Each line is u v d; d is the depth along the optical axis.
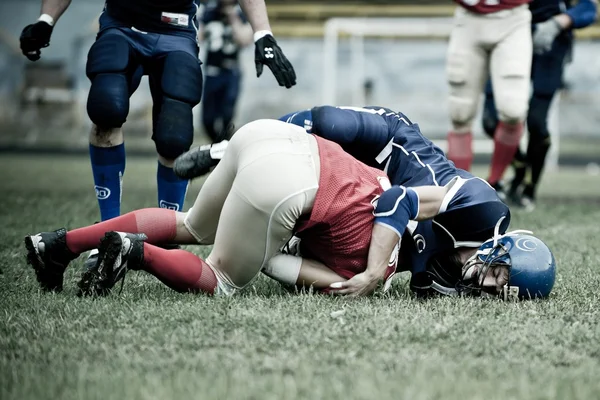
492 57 24.70
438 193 13.05
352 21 60.72
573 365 9.98
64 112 71.44
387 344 10.48
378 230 12.83
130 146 64.56
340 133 14.00
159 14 15.95
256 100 72.81
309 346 10.38
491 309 12.37
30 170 43.72
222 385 8.88
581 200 33.22
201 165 13.75
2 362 9.73
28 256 13.07
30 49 16.17
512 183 29.88
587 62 74.44
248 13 15.62
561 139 75.81
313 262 13.28
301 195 12.38
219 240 12.84
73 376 9.20
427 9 77.38
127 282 14.25
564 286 14.55
